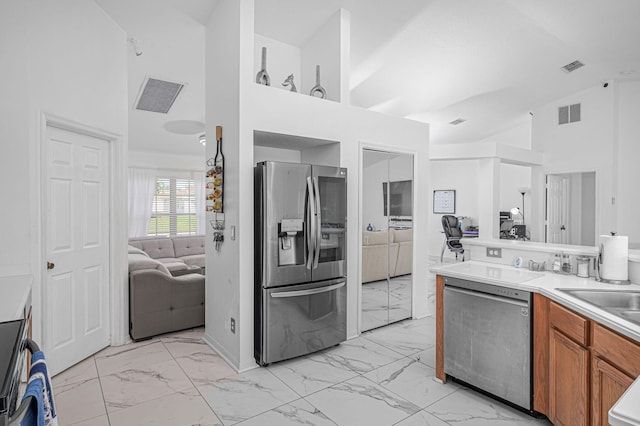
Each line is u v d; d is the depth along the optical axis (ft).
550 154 22.86
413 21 12.54
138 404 7.72
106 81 10.16
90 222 10.08
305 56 13.05
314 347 10.15
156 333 11.50
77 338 9.63
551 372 6.64
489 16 12.81
